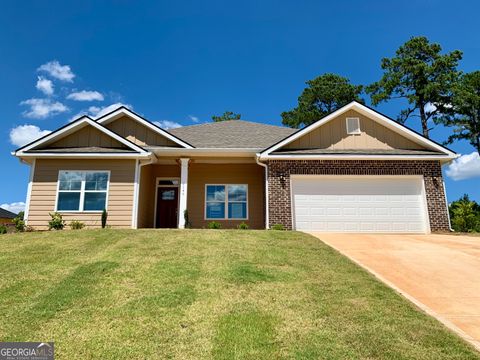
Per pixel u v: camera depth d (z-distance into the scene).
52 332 4.16
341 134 15.16
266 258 7.66
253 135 17.50
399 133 15.19
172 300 5.14
